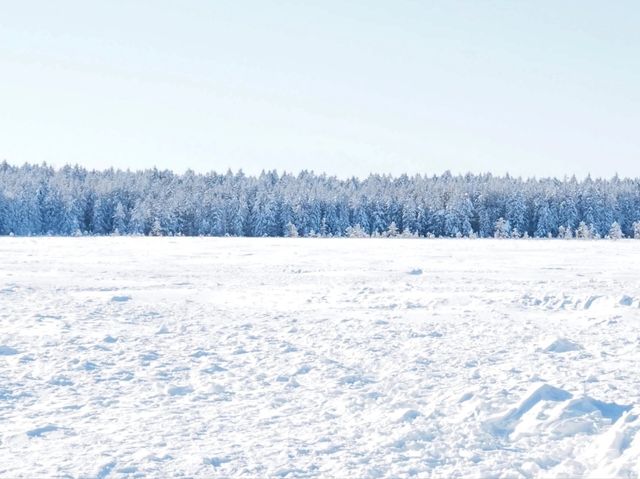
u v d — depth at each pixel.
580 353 12.50
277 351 12.95
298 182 151.00
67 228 108.69
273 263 37.28
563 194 117.00
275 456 6.72
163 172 156.00
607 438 6.67
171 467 6.39
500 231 109.56
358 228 106.00
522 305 19.80
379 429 7.73
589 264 36.84
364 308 19.52
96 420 8.20
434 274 30.39
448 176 158.25
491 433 7.54
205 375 10.87
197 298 21.91
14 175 129.00
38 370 11.08
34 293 22.73
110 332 15.10
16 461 6.59
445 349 13.03
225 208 111.19
